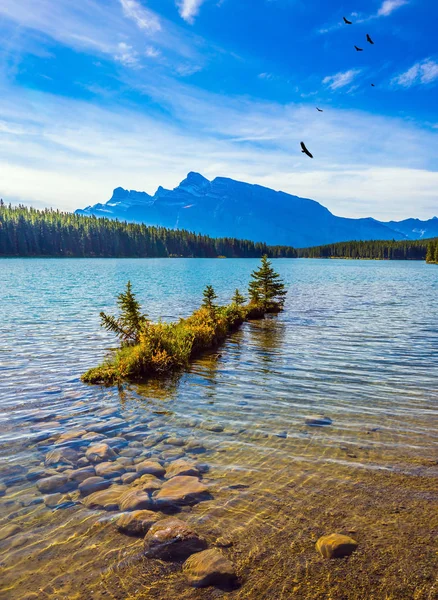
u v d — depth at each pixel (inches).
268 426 320.5
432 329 837.2
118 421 332.8
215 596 148.8
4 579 158.1
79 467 251.0
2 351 601.6
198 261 7347.4
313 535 183.3
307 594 149.2
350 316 1059.3
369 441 289.7
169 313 1064.2
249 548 174.6
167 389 428.1
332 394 407.5
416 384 443.8
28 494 219.8
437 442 287.4
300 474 241.1
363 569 161.9
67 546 177.5
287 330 847.1
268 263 1213.7
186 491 218.7
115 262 5821.9
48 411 356.8
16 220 7062.0
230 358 584.7
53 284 1924.2
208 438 296.8
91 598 148.3
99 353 601.6
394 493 218.7
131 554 171.9
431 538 180.4
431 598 146.8
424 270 4697.3
